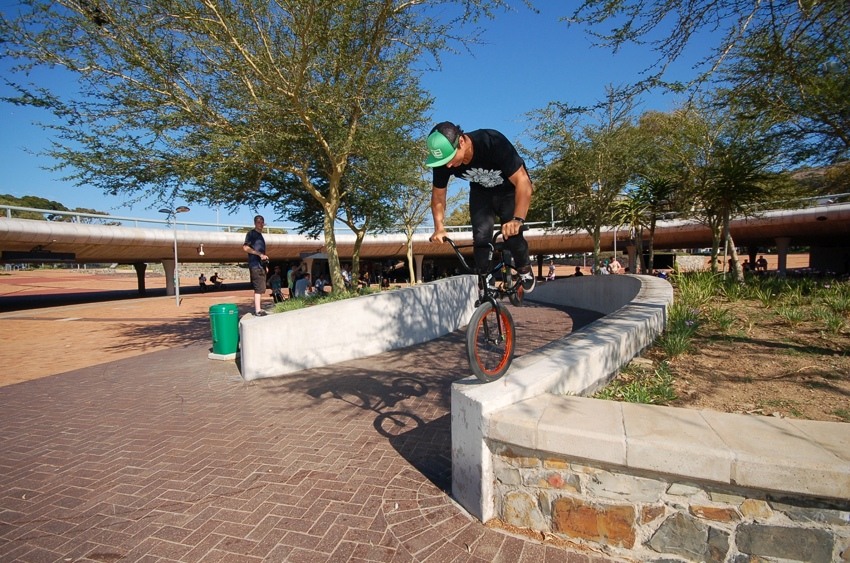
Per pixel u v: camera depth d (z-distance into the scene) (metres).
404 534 2.63
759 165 9.59
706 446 2.11
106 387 6.37
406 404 5.00
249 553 2.52
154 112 7.43
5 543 2.68
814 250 36.56
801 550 2.01
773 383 3.58
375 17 7.53
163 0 6.31
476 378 3.16
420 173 10.52
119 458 3.88
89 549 2.61
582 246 38.28
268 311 8.78
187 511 2.99
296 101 7.11
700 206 13.48
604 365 3.81
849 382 3.46
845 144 7.55
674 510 2.21
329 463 3.61
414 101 8.39
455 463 2.96
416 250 37.31
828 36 4.79
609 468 2.32
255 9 6.77
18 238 19.77
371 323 7.78
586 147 15.67
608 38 4.93
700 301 7.39
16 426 4.80
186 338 10.93
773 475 1.96
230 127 7.48
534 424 2.45
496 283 3.18
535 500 2.55
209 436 4.32
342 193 10.65
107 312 18.08
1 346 10.34
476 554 2.41
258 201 10.86
